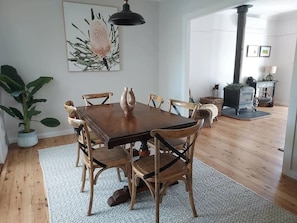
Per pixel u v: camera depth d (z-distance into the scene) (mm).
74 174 2516
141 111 2404
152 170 1717
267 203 1960
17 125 3562
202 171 2553
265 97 6391
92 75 4020
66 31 3639
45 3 3434
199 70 5648
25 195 2127
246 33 6090
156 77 4754
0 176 2484
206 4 3334
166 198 2053
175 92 4332
